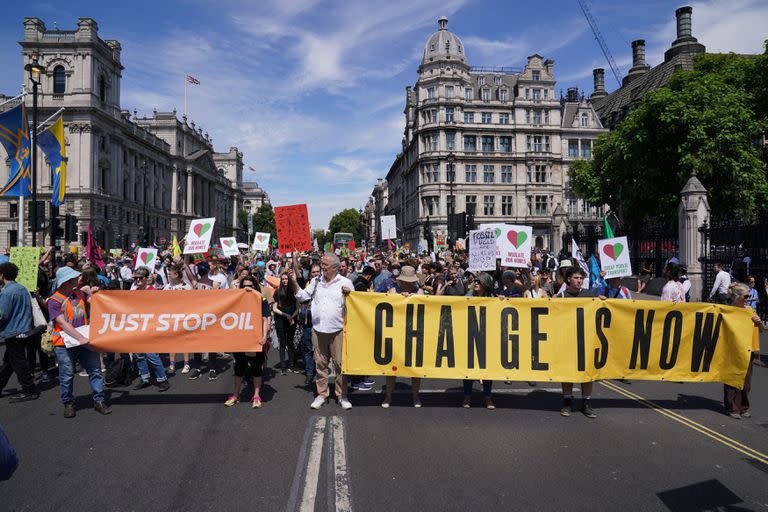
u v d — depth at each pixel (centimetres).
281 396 756
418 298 694
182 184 8981
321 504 410
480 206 6131
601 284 953
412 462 497
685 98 2911
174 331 695
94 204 5847
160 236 8162
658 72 5966
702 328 680
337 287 688
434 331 693
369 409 687
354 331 691
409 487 442
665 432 598
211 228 1158
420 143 6241
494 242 1032
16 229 5775
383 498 421
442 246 3133
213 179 10694
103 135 6191
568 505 413
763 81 3200
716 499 427
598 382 870
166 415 655
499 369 685
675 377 680
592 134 6462
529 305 687
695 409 698
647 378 680
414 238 6881
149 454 518
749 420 649
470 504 412
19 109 1555
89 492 433
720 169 2814
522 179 6209
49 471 477
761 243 1444
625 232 2520
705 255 1759
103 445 545
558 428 610
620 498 426
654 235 2269
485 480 458
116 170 6469
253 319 699
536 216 6181
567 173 6356
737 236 1559
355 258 2128
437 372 688
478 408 696
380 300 694
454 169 6106
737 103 2902
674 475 473
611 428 611
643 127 3109
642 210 3375
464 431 594
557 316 683
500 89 6291
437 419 641
